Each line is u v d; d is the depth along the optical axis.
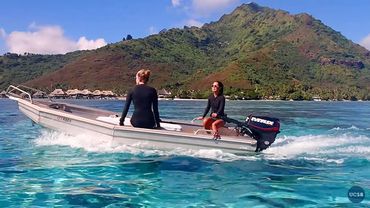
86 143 8.30
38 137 10.38
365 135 11.83
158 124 8.11
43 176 5.98
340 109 39.38
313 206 4.61
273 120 8.13
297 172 6.45
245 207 4.57
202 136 7.81
